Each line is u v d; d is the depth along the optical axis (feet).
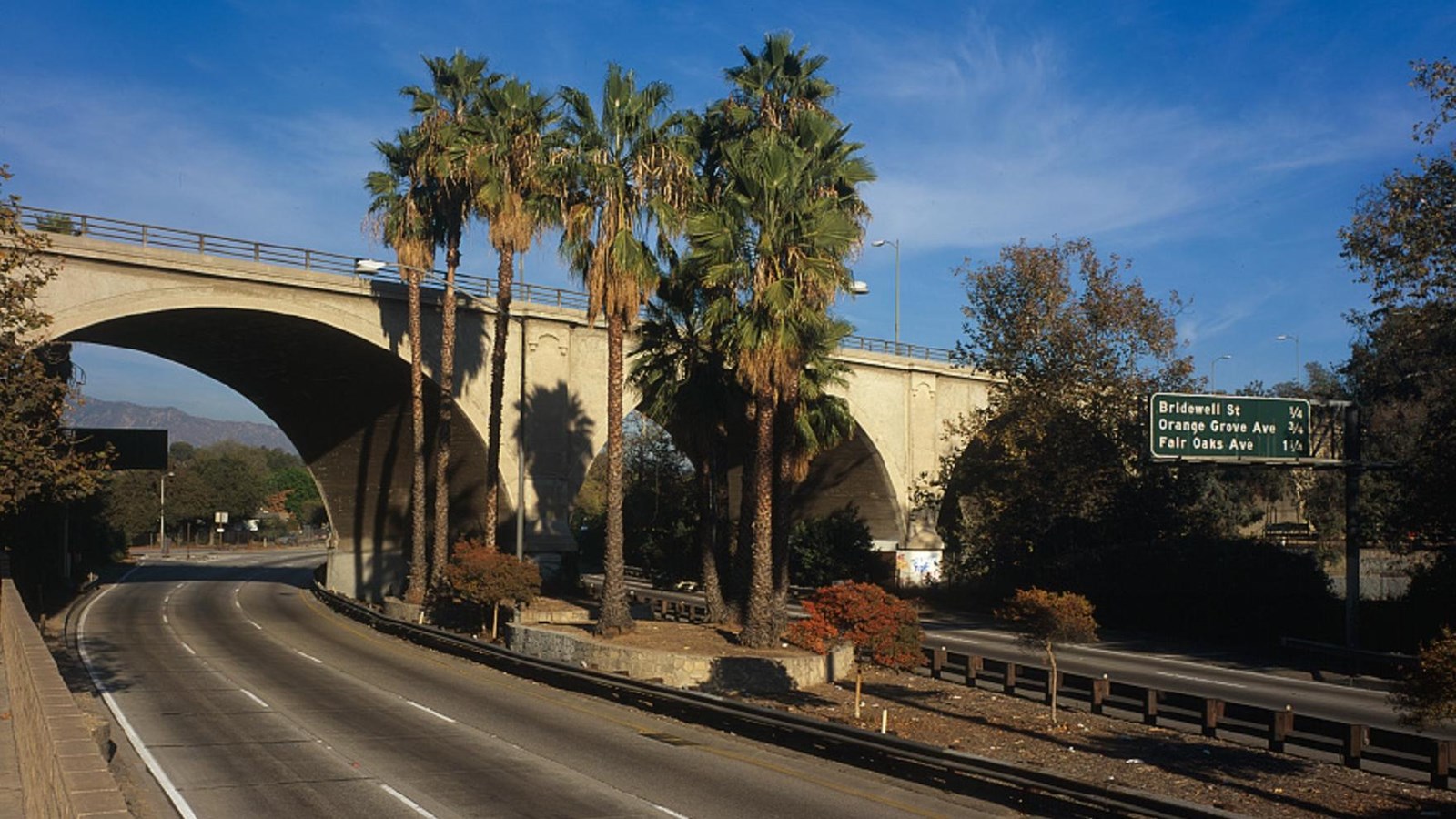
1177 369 161.48
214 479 402.93
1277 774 58.03
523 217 132.26
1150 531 163.63
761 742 63.87
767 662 90.38
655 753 58.95
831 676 96.17
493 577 115.55
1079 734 69.97
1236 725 66.64
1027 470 161.99
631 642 98.43
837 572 200.23
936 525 212.84
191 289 124.67
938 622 160.86
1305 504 228.02
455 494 184.44
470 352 153.99
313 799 46.37
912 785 53.01
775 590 107.04
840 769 56.44
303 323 135.95
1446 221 103.81
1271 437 112.57
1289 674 104.73
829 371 120.78
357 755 55.72
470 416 154.20
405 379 152.97
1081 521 166.71
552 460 160.15
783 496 107.86
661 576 203.62
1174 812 41.45
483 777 51.39
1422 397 155.22
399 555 198.18
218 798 46.21
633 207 102.94
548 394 160.45
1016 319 162.61
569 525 161.27
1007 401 166.71
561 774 52.75
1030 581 171.22
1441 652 47.83
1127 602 153.89
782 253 96.22
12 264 78.33
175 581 206.59
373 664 95.76
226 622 131.03
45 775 32.50
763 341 94.22
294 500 516.73
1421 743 56.44
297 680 84.23
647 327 123.34
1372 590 165.37
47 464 77.30
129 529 328.90
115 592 175.11
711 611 118.01
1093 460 159.33
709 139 117.91
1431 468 117.19
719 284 99.55
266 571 252.21
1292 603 134.31
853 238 96.43
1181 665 111.04
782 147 99.09
